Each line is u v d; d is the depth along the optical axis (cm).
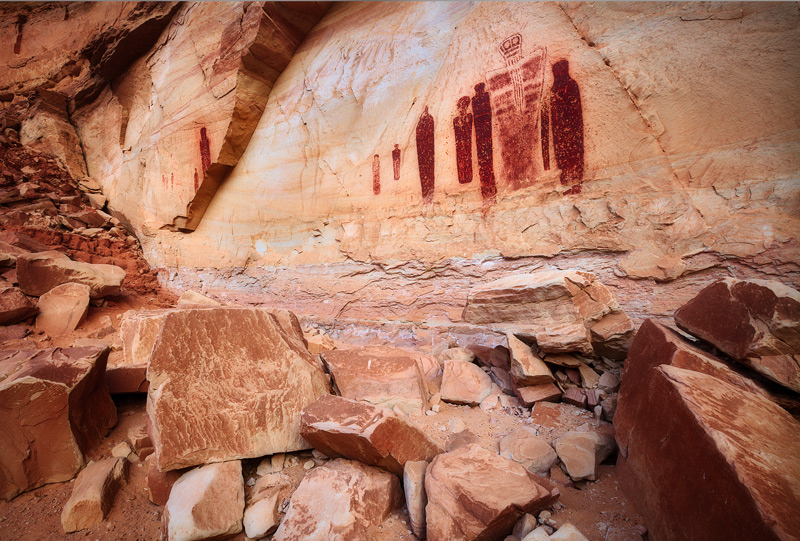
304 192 642
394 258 520
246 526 181
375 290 545
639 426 180
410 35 530
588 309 286
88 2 1011
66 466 231
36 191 888
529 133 410
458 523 152
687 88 320
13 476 217
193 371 223
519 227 416
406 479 184
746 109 296
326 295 598
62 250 739
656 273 326
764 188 289
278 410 227
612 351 273
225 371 231
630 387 213
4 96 1112
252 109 681
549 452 204
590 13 375
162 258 839
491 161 441
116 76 945
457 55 477
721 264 302
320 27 644
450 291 473
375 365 293
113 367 312
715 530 114
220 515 177
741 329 189
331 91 605
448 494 162
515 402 285
